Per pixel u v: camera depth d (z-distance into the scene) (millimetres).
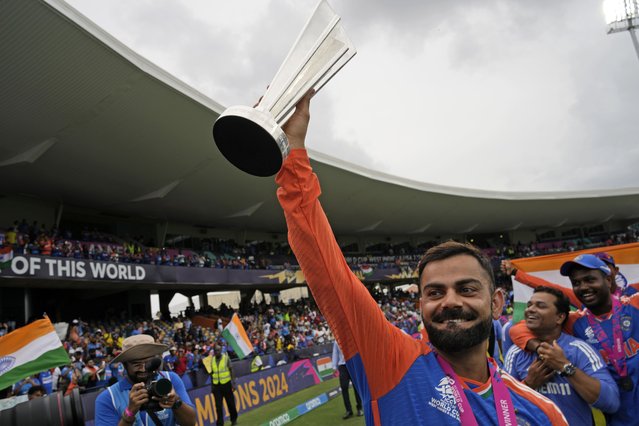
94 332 15062
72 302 20484
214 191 20422
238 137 1172
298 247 1213
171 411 2689
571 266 2979
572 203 36312
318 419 7934
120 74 12031
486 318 1328
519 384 1440
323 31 1237
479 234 42438
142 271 16969
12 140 12883
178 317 20797
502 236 42312
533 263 4910
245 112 1124
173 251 21312
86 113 12781
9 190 16562
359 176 24281
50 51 10492
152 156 15961
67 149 14156
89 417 7309
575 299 3338
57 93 11734
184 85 13414
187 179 18469
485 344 1372
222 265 22375
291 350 14547
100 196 18281
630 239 38500
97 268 15000
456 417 1221
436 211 32812
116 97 12688
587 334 2945
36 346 5328
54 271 13516
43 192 17188
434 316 1342
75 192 17547
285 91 1225
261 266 24844
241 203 22688
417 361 1310
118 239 19688
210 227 26062
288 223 1227
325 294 1229
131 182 17406
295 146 1209
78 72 11391
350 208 27969
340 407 9016
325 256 1195
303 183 1201
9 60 10242
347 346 1274
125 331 15531
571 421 2402
